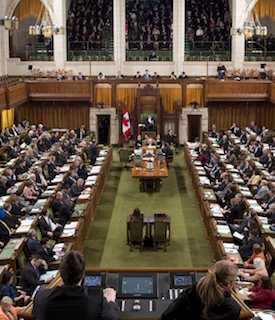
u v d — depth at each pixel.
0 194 17.78
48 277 11.67
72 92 30.88
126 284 5.93
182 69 34.69
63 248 13.77
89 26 38.31
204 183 19.78
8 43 34.81
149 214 19.53
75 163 20.61
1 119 29.19
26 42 38.12
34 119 31.80
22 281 11.45
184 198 21.45
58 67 34.78
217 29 38.03
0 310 9.16
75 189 19.11
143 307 5.35
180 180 24.11
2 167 21.69
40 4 34.97
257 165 21.97
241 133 28.64
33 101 31.27
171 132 29.62
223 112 31.53
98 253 15.98
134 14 38.66
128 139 30.36
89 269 6.43
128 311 5.31
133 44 36.84
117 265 15.19
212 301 4.12
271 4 34.97
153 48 36.34
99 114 31.25
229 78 32.56
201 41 36.66
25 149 23.59
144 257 15.75
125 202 20.94
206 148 24.81
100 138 32.59
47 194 17.95
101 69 34.88
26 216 16.30
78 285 4.19
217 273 4.26
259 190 18.17
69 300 4.08
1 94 25.91
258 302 10.13
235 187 18.36
